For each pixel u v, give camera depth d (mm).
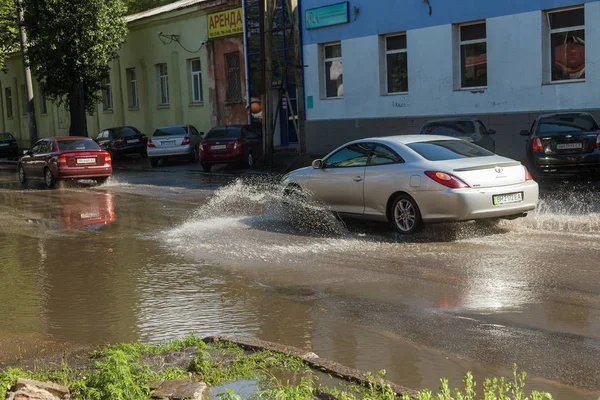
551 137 16047
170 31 35969
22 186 23156
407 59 23516
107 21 33406
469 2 21375
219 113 33656
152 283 8352
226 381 4926
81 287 8328
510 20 20391
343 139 26062
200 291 7859
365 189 11016
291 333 6195
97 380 4570
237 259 9516
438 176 9992
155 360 5453
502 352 5426
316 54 26766
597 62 18594
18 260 10227
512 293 7090
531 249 9117
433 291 7348
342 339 5949
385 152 10977
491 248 9312
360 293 7434
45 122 49531
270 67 24703
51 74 33438
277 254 9734
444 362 5273
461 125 17953
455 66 22141
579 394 4570
